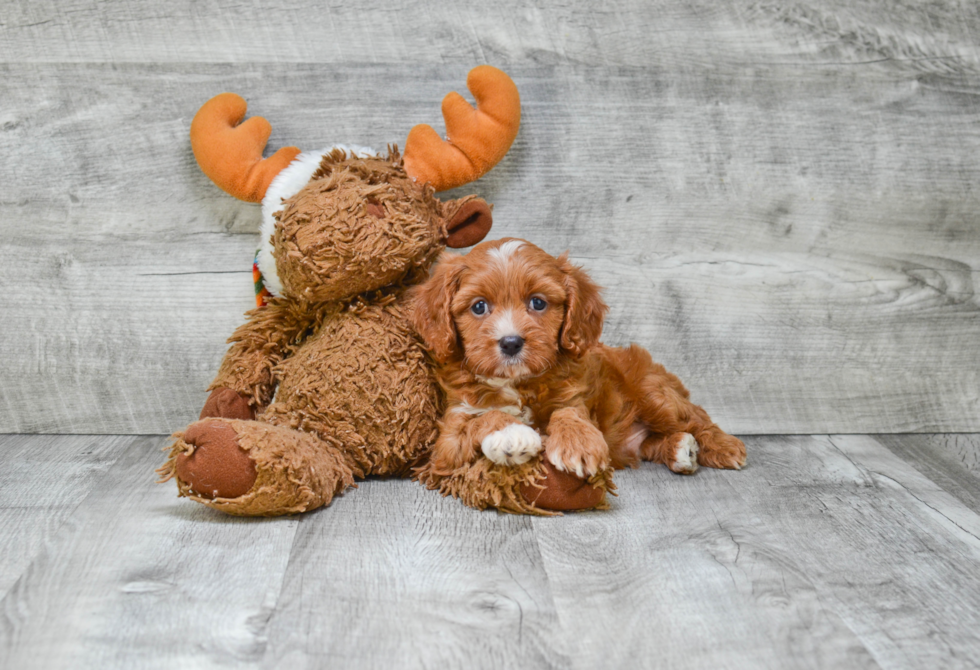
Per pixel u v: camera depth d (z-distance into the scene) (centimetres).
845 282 278
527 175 266
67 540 181
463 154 244
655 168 269
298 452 194
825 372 281
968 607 156
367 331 215
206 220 265
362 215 207
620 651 139
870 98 270
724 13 263
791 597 158
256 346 231
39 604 152
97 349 270
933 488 227
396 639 141
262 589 158
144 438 270
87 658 134
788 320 279
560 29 262
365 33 258
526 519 198
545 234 270
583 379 215
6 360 268
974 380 285
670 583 164
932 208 276
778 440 276
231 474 185
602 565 172
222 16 255
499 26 260
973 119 272
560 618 149
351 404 212
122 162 261
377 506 204
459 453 207
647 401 238
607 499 213
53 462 241
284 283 221
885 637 145
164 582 161
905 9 266
